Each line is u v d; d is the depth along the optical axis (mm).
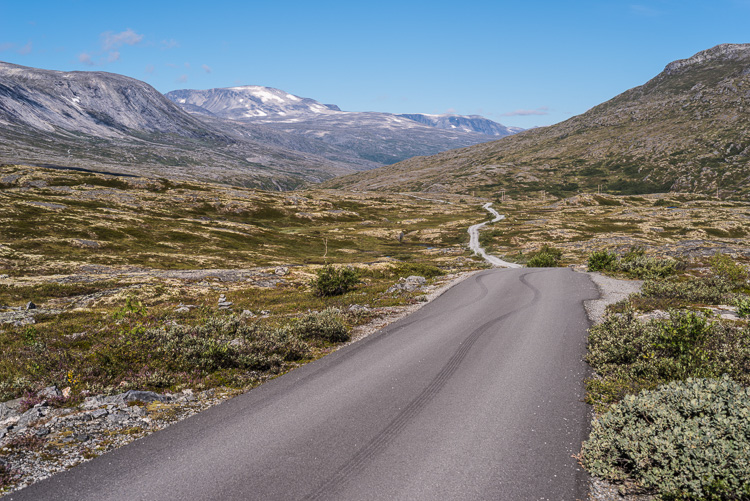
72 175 177500
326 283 29812
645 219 174125
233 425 8078
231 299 31125
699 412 6270
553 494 5715
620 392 8711
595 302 19781
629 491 5680
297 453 6941
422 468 6414
